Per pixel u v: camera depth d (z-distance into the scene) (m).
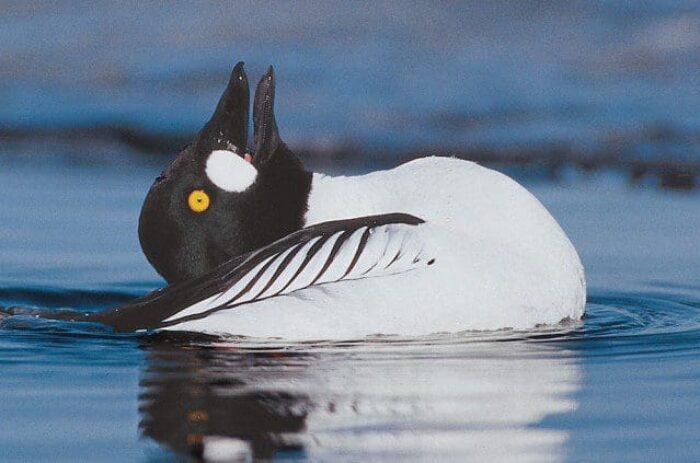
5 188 18.42
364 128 22.27
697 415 8.62
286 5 27.08
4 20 26.89
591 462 7.82
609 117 22.47
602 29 25.89
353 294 10.09
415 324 10.11
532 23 26.28
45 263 14.01
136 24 26.69
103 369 9.77
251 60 25.16
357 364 9.73
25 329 10.88
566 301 10.62
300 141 21.73
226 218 10.62
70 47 25.88
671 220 16.42
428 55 25.27
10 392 9.19
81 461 7.82
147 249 10.81
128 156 21.58
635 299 12.62
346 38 25.92
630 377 9.53
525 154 21.06
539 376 9.52
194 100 23.91
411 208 10.59
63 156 21.38
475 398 8.98
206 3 27.34
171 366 9.80
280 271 10.23
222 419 8.52
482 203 10.52
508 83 24.06
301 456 7.85
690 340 10.73
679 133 21.66
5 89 24.34
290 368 9.67
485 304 10.16
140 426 8.41
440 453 7.93
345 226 10.35
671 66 24.45
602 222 16.31
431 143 21.66
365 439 8.14
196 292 10.43
